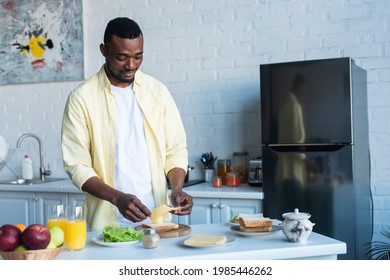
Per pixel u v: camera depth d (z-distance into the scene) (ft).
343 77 8.62
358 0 10.11
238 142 11.19
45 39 12.71
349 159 8.56
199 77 11.46
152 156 6.67
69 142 6.40
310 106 8.87
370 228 10.00
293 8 10.61
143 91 6.74
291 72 9.04
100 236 5.28
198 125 11.52
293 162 8.99
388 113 9.95
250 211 9.44
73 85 12.60
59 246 4.49
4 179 13.03
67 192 10.79
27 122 13.08
